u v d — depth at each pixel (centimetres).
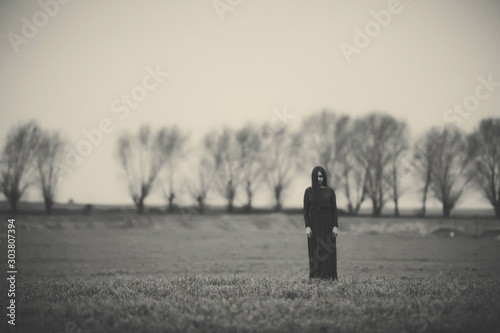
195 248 3303
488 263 2441
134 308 823
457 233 4441
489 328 722
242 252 3031
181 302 855
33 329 737
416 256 2784
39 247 3306
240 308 805
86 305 852
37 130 4516
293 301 866
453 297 902
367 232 4688
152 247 3344
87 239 3909
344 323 732
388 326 725
